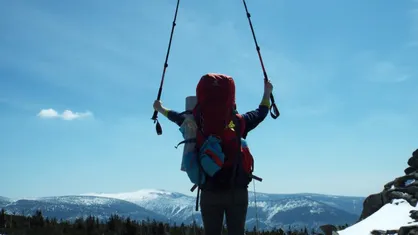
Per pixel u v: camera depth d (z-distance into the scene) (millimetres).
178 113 3949
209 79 3604
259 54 4141
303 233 17609
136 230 28078
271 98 4055
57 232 28234
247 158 3590
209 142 3473
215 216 3549
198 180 3531
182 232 26062
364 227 12477
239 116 3666
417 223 11398
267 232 19453
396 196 13727
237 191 3537
